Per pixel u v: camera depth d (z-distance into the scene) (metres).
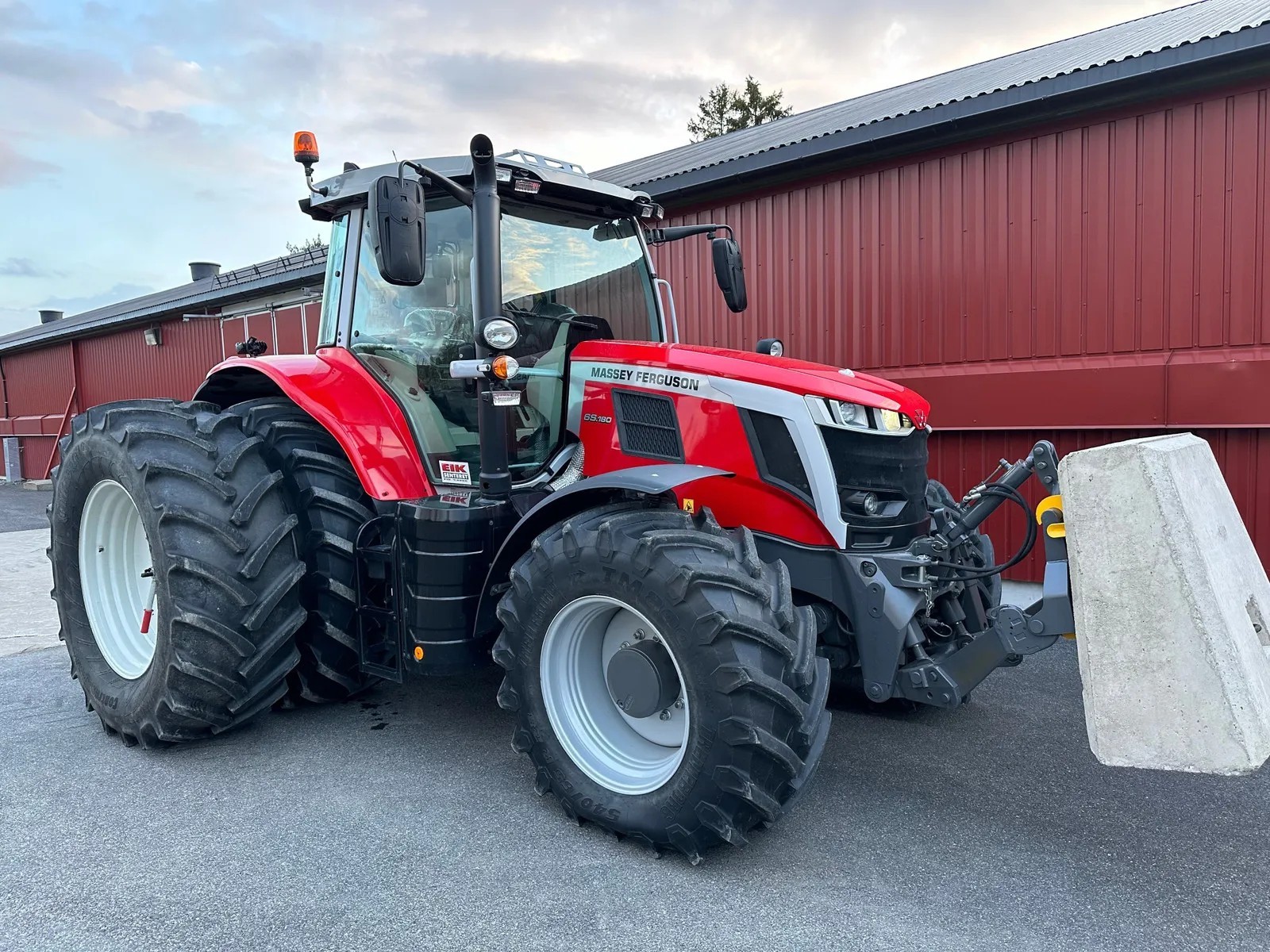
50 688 3.98
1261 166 4.41
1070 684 3.93
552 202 3.26
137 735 3.14
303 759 3.09
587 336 3.29
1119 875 2.29
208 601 2.91
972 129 5.18
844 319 5.95
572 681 2.59
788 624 2.26
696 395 2.80
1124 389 4.84
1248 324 4.51
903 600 2.59
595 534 2.40
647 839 2.36
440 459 3.19
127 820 2.62
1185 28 5.48
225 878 2.29
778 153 5.85
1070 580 2.36
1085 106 4.81
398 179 2.57
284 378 3.33
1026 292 5.18
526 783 2.89
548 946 1.99
